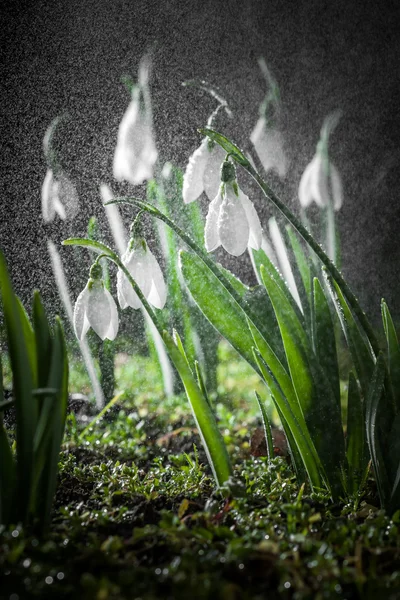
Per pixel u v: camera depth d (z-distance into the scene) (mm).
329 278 333
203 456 421
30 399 266
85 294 318
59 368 275
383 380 305
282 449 410
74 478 347
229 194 308
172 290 507
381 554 271
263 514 302
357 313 308
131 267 320
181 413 488
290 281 431
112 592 241
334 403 323
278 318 319
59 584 250
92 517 297
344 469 325
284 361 337
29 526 278
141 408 506
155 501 322
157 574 255
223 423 473
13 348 264
